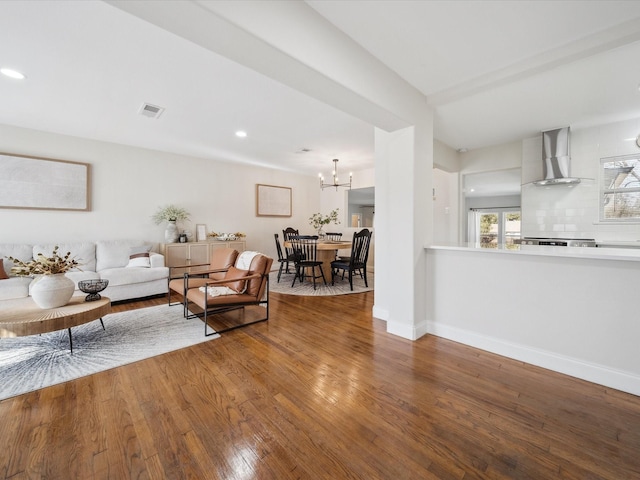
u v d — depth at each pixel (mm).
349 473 1240
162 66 2373
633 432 1482
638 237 3361
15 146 3787
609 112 3123
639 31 1795
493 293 2443
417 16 1776
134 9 1227
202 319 3287
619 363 1873
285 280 5621
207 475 1229
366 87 2113
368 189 6828
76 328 2975
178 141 4484
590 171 3609
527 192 4055
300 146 4754
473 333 2574
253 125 3771
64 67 2383
